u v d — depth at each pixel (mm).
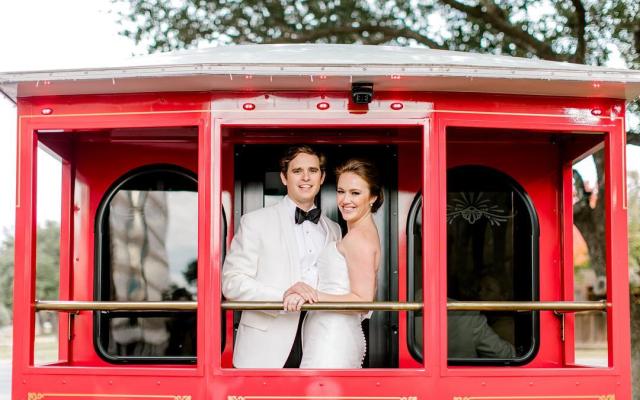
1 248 23484
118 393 4391
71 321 5445
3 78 4277
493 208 5480
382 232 5328
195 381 4367
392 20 9484
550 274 5461
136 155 5535
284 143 5309
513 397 4387
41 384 4426
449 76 4254
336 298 4574
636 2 8398
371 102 4504
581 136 5223
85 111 4566
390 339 5270
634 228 13781
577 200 8461
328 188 5375
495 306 4488
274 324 4836
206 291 4402
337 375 4344
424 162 4480
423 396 4348
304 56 4699
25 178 4543
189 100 4523
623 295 4512
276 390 4348
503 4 8984
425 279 4414
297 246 4891
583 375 4426
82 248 5523
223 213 5305
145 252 5523
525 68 4258
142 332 5484
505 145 5484
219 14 9508
